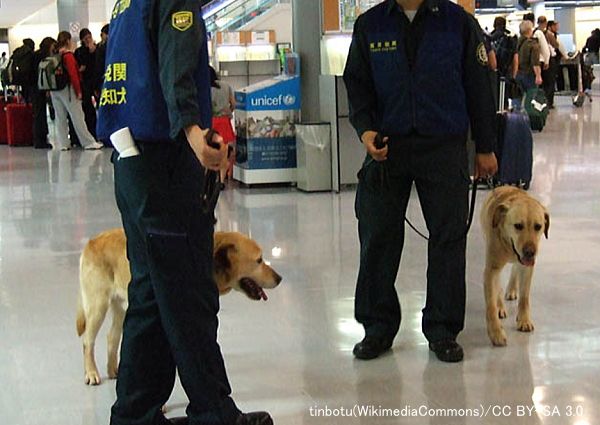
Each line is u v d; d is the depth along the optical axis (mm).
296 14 9477
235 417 3115
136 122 2844
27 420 3520
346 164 8883
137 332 3059
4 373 4059
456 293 4121
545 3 29406
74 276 5848
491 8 25875
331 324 4672
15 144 15188
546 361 4035
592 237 6551
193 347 2963
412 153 4039
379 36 4027
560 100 22156
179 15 2713
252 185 9516
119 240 3730
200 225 2951
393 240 4172
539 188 8688
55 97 13992
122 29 2898
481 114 4062
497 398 3598
